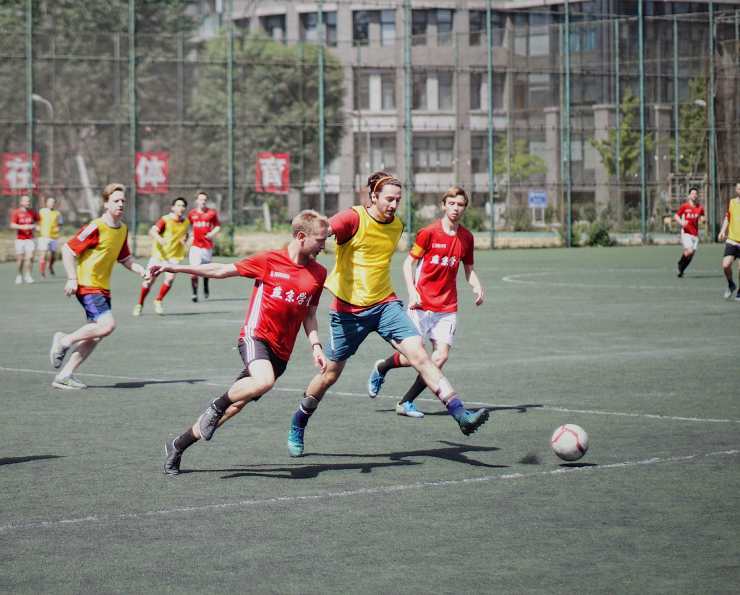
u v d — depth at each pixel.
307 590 5.52
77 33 46.03
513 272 34.75
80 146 45.56
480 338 17.27
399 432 9.92
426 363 8.69
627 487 7.70
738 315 20.80
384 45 89.50
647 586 5.56
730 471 8.18
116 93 46.19
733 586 5.56
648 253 46.34
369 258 8.99
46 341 17.55
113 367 14.45
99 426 10.26
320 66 48.06
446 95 85.31
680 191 57.00
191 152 47.09
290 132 50.66
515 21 90.25
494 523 6.79
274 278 8.11
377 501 7.37
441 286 11.01
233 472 8.30
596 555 6.09
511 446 9.23
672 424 10.09
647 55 61.09
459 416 8.41
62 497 7.54
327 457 8.85
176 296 27.48
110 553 6.20
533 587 5.55
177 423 10.41
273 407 11.30
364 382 13.08
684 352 15.41
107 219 12.51
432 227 10.94
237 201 52.31
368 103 89.56
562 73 54.44
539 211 59.94
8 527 6.76
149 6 61.91
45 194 45.12
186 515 7.03
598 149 60.34
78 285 12.61
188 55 47.88
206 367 14.41
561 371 13.66
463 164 83.38
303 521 6.86
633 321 19.77
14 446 9.34
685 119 58.34
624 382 12.72
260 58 49.25
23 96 44.56
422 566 5.92
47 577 5.77
